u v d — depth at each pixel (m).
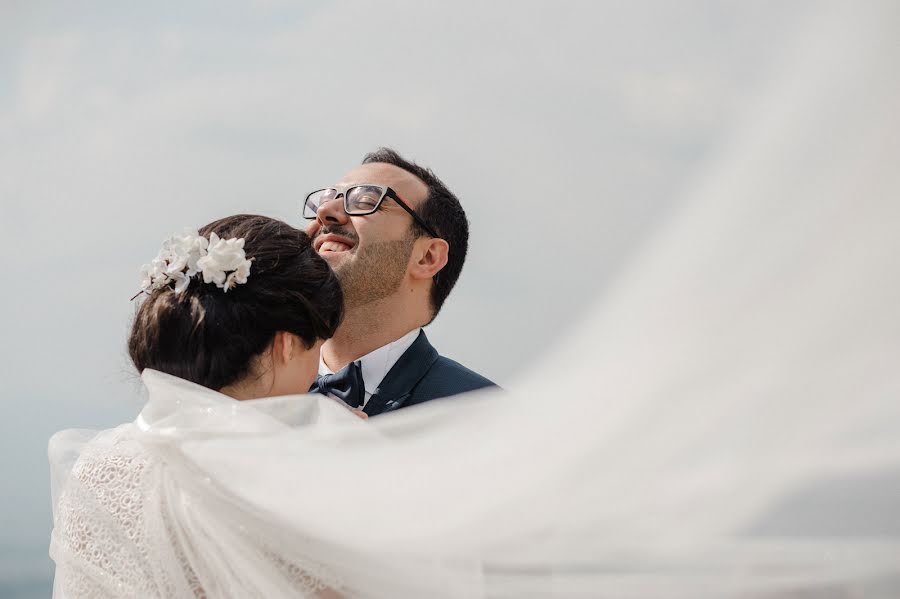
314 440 1.91
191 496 1.88
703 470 1.46
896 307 1.21
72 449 2.14
